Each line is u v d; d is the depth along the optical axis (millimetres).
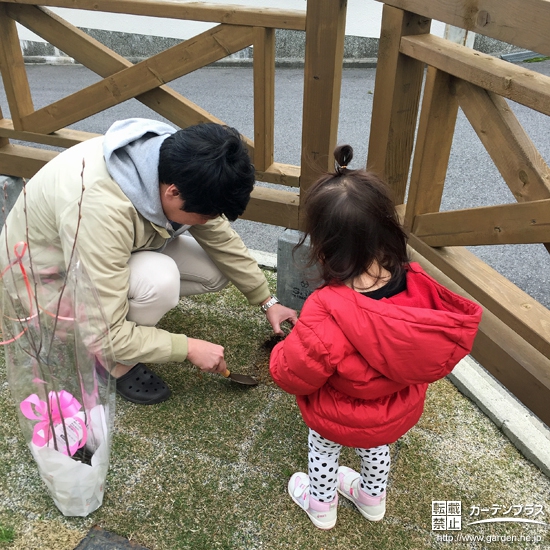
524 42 1332
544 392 1647
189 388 1995
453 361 1130
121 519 1531
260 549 1468
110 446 1579
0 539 1460
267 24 1891
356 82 6359
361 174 1154
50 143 2512
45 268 1606
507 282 1852
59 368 1477
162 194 1504
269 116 2115
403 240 1187
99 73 2303
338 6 1774
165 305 1802
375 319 1091
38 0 2184
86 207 1486
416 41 1746
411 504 1604
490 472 1702
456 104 1838
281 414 1889
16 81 2422
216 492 1617
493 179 3980
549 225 1469
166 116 2285
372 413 1274
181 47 2059
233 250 1968
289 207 2246
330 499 1480
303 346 1166
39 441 1427
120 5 2070
